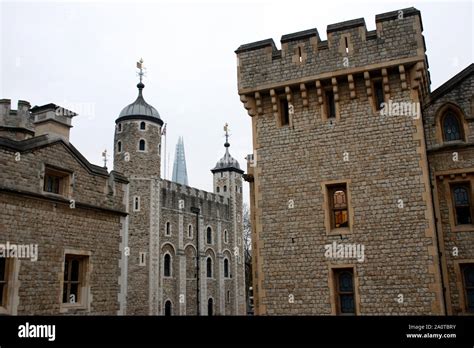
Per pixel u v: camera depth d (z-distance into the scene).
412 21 13.84
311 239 13.93
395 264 12.88
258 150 15.24
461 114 13.79
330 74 14.43
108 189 15.78
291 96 15.06
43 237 13.22
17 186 12.63
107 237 15.47
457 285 12.91
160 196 42.19
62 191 14.25
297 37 15.16
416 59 13.50
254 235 15.91
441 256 13.05
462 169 13.40
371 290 12.95
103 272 15.09
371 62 14.03
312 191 14.26
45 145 13.61
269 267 14.27
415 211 12.98
